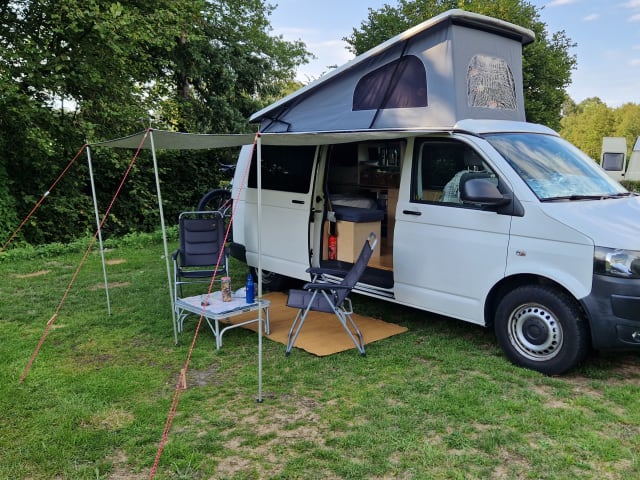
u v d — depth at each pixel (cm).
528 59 1752
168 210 1303
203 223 629
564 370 392
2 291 687
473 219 430
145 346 486
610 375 402
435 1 1912
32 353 468
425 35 498
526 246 398
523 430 325
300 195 593
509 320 420
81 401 373
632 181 1830
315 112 604
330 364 434
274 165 637
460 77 484
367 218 584
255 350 470
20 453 309
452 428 330
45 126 1007
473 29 498
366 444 312
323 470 288
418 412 350
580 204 404
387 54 532
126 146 541
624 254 358
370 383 398
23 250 923
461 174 449
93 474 289
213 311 477
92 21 911
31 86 962
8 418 351
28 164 1033
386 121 530
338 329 520
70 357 461
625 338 359
